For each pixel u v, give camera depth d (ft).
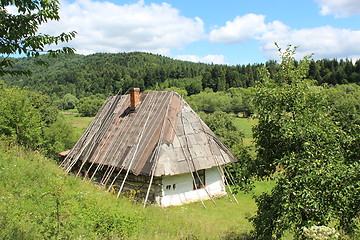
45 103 120.57
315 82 27.14
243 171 29.25
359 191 22.31
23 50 17.03
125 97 76.02
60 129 109.09
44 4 17.03
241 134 89.86
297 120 25.05
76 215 28.60
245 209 53.62
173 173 53.26
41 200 29.99
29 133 79.56
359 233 24.67
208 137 63.31
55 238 22.66
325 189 22.58
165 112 62.23
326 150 24.35
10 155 47.06
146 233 30.55
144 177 55.36
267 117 26.04
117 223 29.30
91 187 46.39
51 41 17.88
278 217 24.54
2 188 32.22
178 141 58.65
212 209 52.54
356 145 25.12
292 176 24.81
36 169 42.34
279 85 27.58
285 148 26.50
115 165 58.18
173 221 37.47
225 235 34.12
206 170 61.67
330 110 26.91
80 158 68.54
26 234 21.93
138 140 59.21
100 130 71.26
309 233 20.58
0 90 81.51
